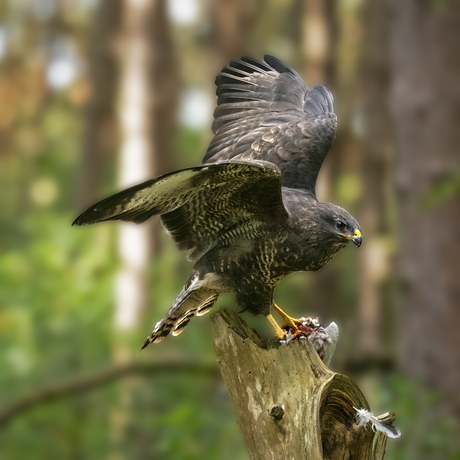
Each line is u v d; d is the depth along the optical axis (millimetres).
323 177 20969
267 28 27438
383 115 21656
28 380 13562
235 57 20828
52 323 13844
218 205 7188
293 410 5785
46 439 12891
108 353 14016
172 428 10094
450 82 11547
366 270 21859
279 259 7473
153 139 17750
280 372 5891
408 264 11695
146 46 17859
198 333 14867
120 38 19172
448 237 11305
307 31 20938
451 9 11727
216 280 7590
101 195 22875
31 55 25891
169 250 17609
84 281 14734
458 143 11469
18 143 26531
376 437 5875
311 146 8516
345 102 25172
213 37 21031
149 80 17812
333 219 7488
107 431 13117
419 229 11547
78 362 13875
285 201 7648
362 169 22391
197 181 6660
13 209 28047
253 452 5922
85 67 25281
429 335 11383
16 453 13000
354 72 25234
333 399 5859
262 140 8609
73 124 27578
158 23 18328
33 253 15398
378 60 21562
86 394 13305
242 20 22875
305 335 7012
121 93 18594
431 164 11516
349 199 25297
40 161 27703
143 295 16172
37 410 12641
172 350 14188
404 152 11883
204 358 11195
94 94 22750
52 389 10508
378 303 21625
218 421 10836
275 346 5977
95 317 14086
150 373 11023
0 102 25312
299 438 5738
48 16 26328
